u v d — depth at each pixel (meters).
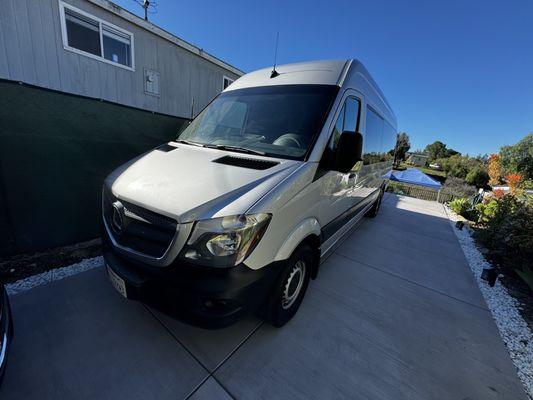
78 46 5.90
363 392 1.82
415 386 1.90
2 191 2.76
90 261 3.07
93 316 2.25
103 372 1.79
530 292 3.45
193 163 2.10
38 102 2.88
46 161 3.02
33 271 2.78
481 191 9.80
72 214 3.33
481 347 2.37
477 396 1.87
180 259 1.60
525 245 3.76
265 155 2.22
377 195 5.82
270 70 3.09
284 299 2.24
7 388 1.63
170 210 1.61
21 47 5.15
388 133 5.32
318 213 2.39
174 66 7.79
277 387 1.79
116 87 6.65
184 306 1.62
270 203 1.72
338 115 2.47
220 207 1.61
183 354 1.97
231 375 1.85
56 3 5.41
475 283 3.58
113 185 2.04
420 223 6.49
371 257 4.10
